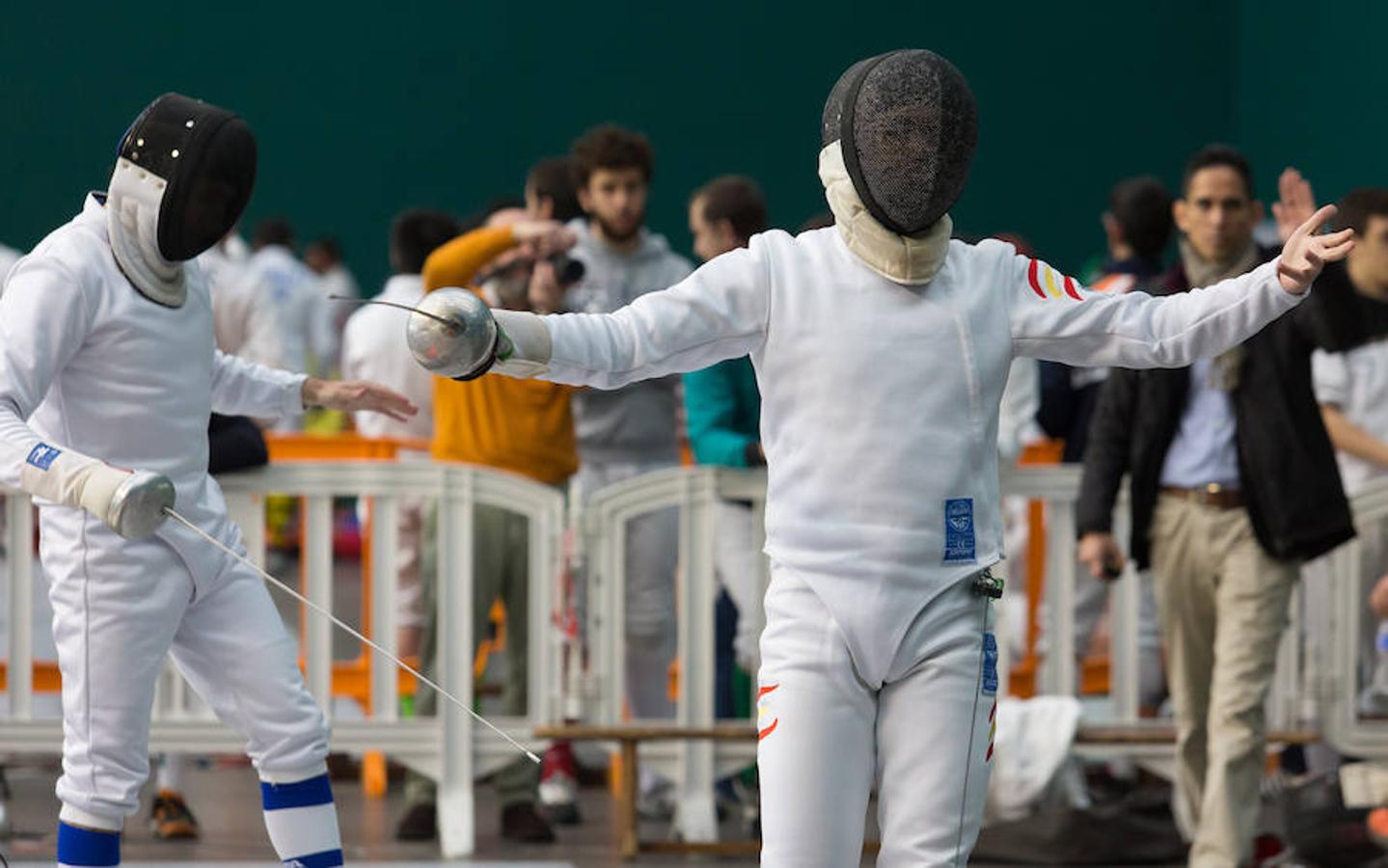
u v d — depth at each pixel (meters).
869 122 10.60
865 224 10.76
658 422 21.77
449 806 19.56
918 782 10.62
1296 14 48.47
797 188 55.31
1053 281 11.16
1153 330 10.98
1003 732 19.41
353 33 56.53
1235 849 17.42
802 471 10.80
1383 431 21.62
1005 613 21.25
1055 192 54.03
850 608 10.59
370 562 20.30
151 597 13.18
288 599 36.50
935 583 10.70
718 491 19.94
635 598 21.03
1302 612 20.45
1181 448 17.92
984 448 10.91
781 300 10.88
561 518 19.94
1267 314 10.77
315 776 13.75
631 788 19.50
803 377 10.80
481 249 20.08
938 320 10.84
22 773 23.77
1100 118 54.00
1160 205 24.59
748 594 20.31
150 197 12.77
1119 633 20.38
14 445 11.57
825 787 10.60
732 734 19.66
